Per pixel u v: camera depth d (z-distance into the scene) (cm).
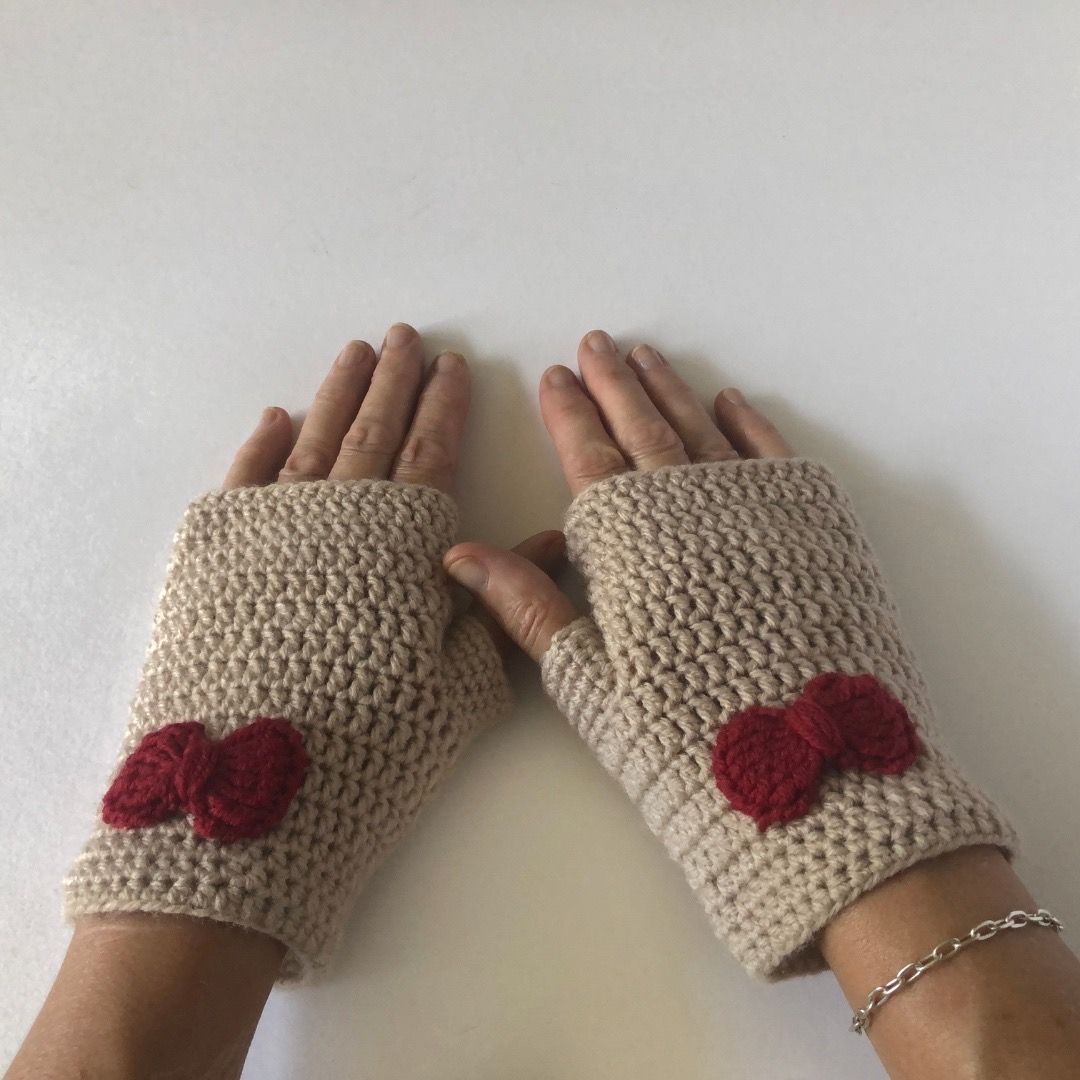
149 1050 27
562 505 37
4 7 44
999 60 42
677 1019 31
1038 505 37
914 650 34
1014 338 39
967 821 28
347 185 41
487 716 34
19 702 36
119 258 41
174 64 43
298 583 33
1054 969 27
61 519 38
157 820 29
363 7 43
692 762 30
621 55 42
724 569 32
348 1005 31
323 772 31
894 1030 27
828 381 39
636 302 40
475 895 33
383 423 37
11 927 34
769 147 41
